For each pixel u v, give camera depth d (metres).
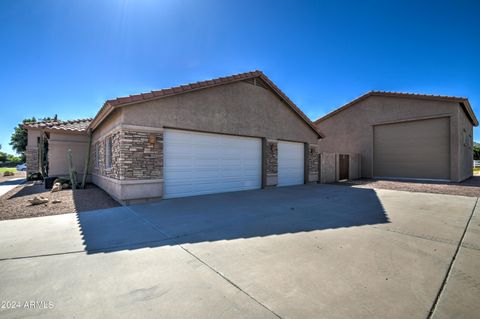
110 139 9.41
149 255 3.59
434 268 3.13
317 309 2.26
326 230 4.84
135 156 7.59
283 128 12.55
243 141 10.95
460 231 4.75
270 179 11.82
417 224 5.27
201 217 5.91
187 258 3.47
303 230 4.84
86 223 5.38
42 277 2.91
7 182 15.41
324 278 2.87
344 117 19.38
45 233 4.64
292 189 11.34
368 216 6.01
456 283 2.75
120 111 7.58
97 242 4.15
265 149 11.59
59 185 10.44
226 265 3.23
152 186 7.95
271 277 2.90
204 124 9.30
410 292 2.55
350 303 2.36
